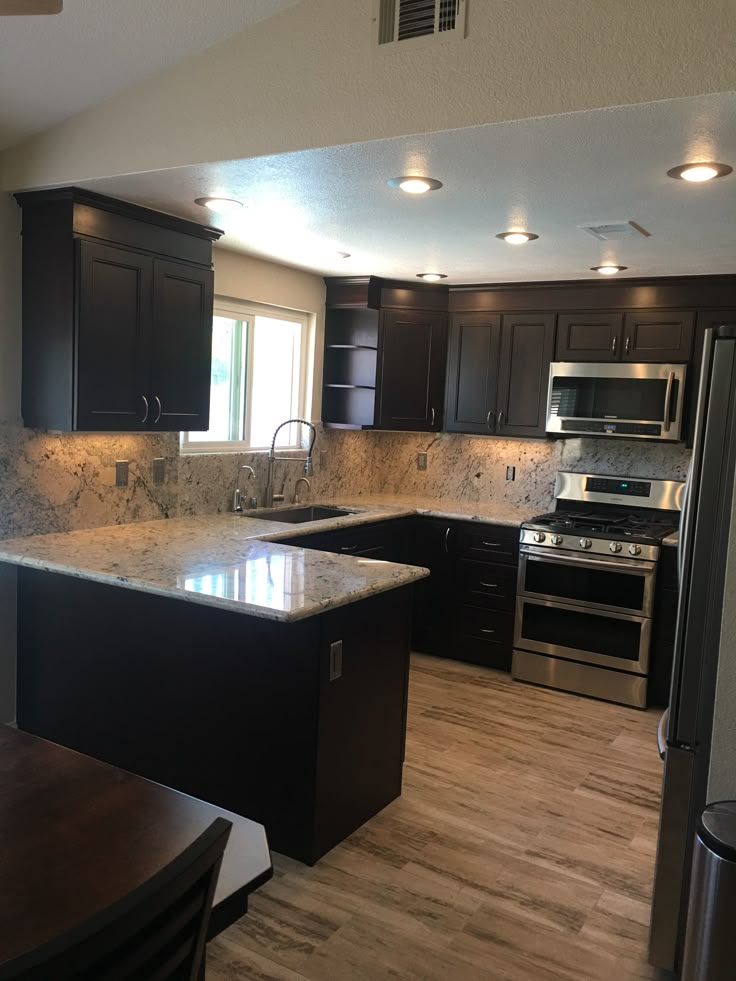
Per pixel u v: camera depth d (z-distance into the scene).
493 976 2.04
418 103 2.12
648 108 1.88
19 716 3.23
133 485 3.65
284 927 2.19
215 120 2.46
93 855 1.22
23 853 1.22
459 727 3.65
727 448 1.91
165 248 3.30
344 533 4.12
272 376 4.66
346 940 2.15
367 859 2.55
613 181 2.48
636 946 2.18
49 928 1.03
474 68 2.03
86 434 3.40
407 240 3.54
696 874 1.77
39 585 3.09
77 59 2.47
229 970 2.02
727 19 1.76
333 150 2.29
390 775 2.90
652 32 1.83
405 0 2.12
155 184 2.78
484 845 2.65
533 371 4.56
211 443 4.24
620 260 3.76
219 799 2.68
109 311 3.08
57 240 2.97
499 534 4.41
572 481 4.75
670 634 3.95
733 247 3.38
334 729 2.54
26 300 3.09
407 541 4.70
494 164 2.37
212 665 2.65
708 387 1.91
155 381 3.32
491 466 5.10
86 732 3.02
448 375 4.86
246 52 2.38
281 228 3.43
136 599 2.82
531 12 1.95
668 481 4.47
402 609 2.88
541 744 3.50
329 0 2.23
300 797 2.49
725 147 2.14
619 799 3.01
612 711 3.95
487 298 4.68
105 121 2.70
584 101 1.91
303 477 4.80
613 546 3.99
